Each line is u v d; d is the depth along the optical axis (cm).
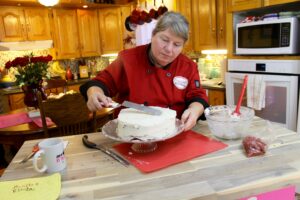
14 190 70
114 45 412
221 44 273
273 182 69
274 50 204
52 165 78
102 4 376
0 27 338
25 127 179
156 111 94
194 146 92
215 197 64
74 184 72
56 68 403
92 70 448
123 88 128
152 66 121
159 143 96
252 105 221
